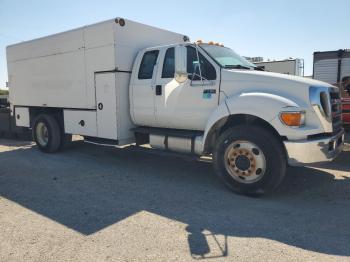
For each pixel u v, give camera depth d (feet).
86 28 23.17
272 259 10.88
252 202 16.08
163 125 21.13
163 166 23.40
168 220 14.07
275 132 16.66
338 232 12.79
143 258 11.02
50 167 23.30
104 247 11.79
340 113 18.39
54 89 26.53
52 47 26.11
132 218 14.32
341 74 42.57
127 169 22.61
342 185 18.34
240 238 12.39
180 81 17.92
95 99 23.29
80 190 18.17
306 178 19.63
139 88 21.63
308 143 15.31
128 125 22.72
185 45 19.56
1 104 46.96
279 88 16.47
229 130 17.11
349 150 26.04
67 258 11.09
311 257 10.98
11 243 12.22
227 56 19.75
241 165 16.74
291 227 13.26
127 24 22.29
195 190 18.03
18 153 28.27
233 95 17.62
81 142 32.89
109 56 21.91
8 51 30.45
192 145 18.99
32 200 16.67
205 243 12.01
